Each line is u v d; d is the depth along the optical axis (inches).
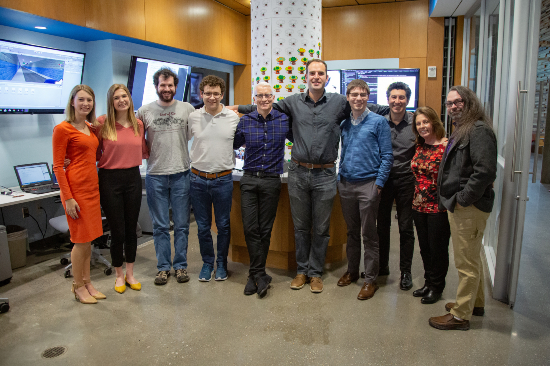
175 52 209.9
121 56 175.3
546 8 200.4
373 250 111.3
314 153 108.9
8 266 125.8
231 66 267.9
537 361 81.0
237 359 83.4
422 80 235.5
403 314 101.7
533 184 297.7
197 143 118.0
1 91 135.3
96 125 110.0
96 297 112.3
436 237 101.3
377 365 80.7
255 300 110.9
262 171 112.2
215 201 120.0
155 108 118.2
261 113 111.4
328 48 246.1
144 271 134.4
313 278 118.0
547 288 116.6
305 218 115.5
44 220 166.6
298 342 89.4
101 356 85.4
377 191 107.3
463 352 84.5
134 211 115.3
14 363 83.4
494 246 153.6
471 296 90.9
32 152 157.5
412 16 231.5
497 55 137.2
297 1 143.0
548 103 291.1
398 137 113.9
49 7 131.9
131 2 164.1
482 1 170.2
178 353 86.0
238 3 229.3
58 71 151.6
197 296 114.0
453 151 88.5
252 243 115.2
